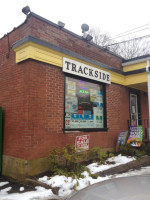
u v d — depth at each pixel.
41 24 5.47
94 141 6.77
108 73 7.66
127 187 1.73
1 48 6.27
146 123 10.34
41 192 4.03
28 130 4.83
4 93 5.83
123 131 7.54
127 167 5.99
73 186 4.14
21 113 5.06
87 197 1.67
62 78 5.88
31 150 4.83
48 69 5.49
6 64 5.91
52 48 5.54
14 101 5.37
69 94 6.20
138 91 9.86
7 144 5.43
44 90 5.31
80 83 6.64
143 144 7.41
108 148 7.33
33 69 5.11
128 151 7.06
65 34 6.16
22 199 3.71
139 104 9.86
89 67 6.77
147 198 1.49
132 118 9.27
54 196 3.85
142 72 8.13
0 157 5.50
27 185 4.53
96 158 6.61
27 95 4.96
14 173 5.03
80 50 6.64
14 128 5.24
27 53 5.09
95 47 7.32
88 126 6.80
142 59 8.06
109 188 1.77
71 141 5.88
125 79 8.70
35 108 5.04
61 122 5.68
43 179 4.51
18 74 5.37
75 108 6.38
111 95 7.86
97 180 4.57
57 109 5.60
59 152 5.03
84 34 6.88
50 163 5.15
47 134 5.24
